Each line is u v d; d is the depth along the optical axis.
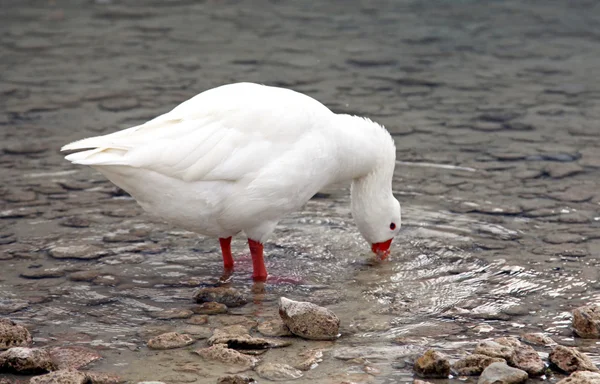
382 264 9.18
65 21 19.59
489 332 7.55
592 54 17.47
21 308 8.00
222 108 8.20
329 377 6.74
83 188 11.06
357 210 9.38
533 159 12.02
